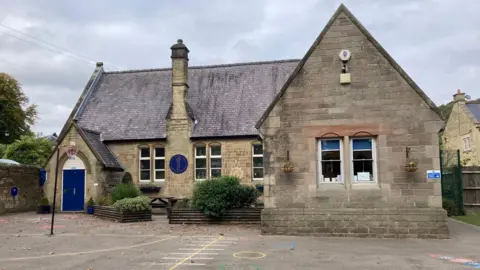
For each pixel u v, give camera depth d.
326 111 14.27
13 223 17.94
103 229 15.87
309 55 14.55
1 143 47.09
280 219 14.20
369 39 14.22
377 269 9.06
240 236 13.94
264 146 14.53
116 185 22.50
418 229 13.38
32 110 50.91
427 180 13.47
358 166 14.12
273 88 25.62
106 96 27.81
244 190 17.69
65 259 10.28
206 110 25.30
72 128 23.20
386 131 13.84
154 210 22.98
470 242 12.58
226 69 27.70
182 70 24.94
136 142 24.86
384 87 13.98
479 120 37.69
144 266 9.45
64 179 23.06
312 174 14.11
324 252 11.05
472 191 21.73
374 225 13.62
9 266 9.52
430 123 13.59
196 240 13.12
